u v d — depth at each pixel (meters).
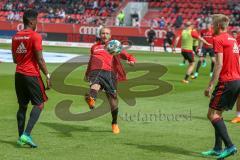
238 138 12.95
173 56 44.19
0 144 11.74
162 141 12.44
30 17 11.41
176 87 23.19
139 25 60.41
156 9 64.69
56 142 12.09
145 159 10.69
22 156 10.70
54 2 65.75
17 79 11.52
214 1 63.19
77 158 10.64
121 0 65.81
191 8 63.31
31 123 11.41
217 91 10.64
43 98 11.61
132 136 12.95
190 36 25.30
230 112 16.98
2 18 64.75
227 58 10.58
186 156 11.01
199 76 29.06
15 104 17.36
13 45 11.50
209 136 13.08
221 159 10.64
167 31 53.00
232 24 57.56
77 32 57.00
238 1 62.19
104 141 12.31
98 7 64.50
